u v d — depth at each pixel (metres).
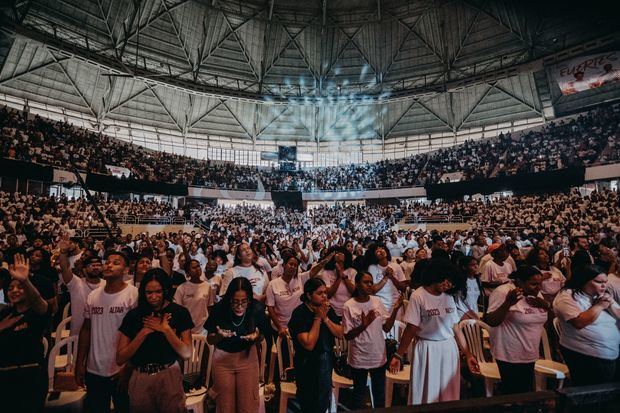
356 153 41.00
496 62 30.12
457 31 29.89
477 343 4.50
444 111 36.16
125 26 25.05
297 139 40.66
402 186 32.84
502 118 33.56
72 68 27.86
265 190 34.91
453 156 32.81
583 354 3.35
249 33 31.62
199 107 36.41
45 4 22.86
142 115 33.81
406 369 4.34
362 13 31.12
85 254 6.34
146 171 28.75
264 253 8.92
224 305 3.36
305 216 30.38
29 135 22.11
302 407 3.35
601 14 23.52
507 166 27.22
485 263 6.98
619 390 1.92
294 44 32.81
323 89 35.47
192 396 3.67
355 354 3.78
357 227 25.53
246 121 38.84
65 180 21.58
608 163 21.66
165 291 3.04
